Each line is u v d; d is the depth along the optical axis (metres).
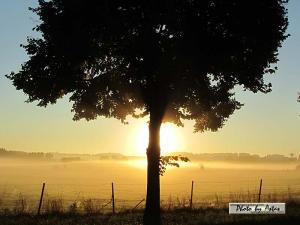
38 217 27.77
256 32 22.52
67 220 26.30
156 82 23.58
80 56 22.62
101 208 32.78
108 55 23.61
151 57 22.72
